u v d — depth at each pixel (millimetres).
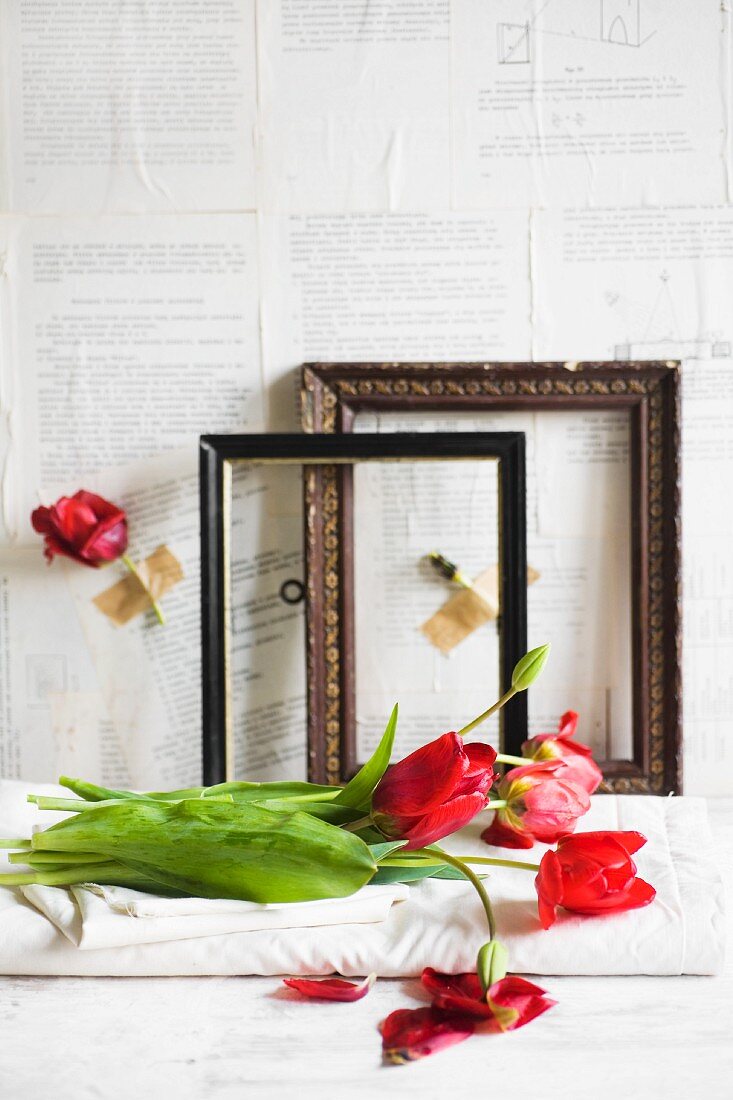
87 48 914
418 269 925
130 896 625
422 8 906
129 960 612
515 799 698
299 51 912
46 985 616
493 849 739
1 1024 572
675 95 910
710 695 949
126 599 956
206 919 609
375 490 928
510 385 907
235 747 951
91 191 925
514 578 886
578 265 922
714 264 920
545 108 913
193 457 944
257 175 921
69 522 882
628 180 917
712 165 914
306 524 905
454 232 922
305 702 948
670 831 750
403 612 937
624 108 911
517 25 906
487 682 938
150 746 964
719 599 943
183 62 914
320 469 907
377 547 932
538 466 933
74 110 919
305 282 928
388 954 608
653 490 911
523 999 577
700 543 939
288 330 933
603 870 605
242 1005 593
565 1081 519
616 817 776
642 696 917
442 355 930
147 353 937
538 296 925
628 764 925
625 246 920
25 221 927
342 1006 592
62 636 958
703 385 928
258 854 601
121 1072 528
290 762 954
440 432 885
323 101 915
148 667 958
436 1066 531
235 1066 533
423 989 611
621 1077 521
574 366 900
